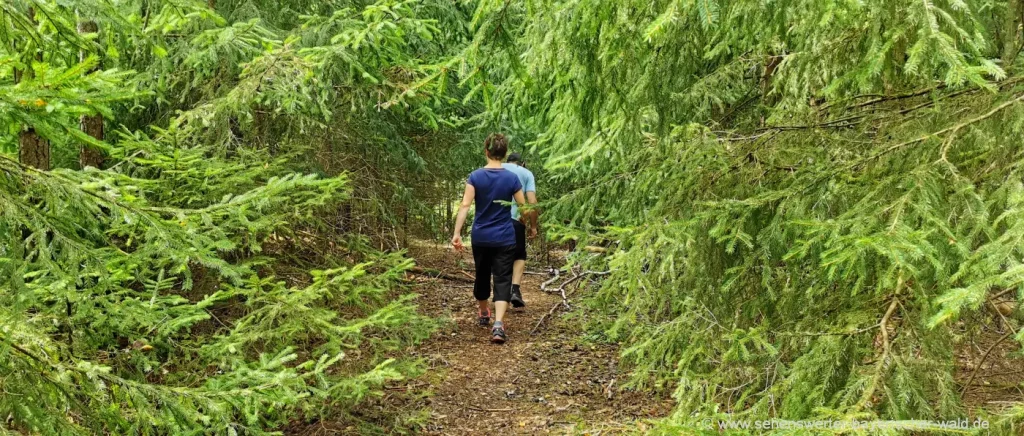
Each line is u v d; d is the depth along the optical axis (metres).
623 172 3.08
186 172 3.40
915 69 1.68
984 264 1.42
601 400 4.21
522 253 5.93
